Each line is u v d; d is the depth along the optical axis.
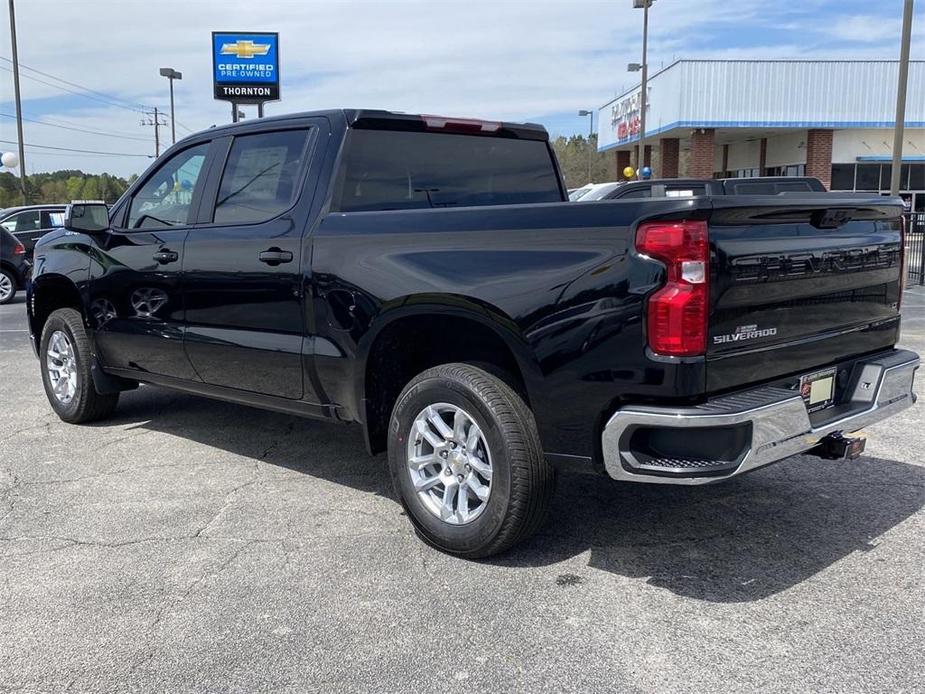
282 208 4.52
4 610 3.36
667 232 3.10
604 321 3.24
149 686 2.84
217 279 4.76
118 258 5.46
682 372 3.10
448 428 3.81
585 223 3.32
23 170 32.31
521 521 3.60
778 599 3.41
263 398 4.73
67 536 4.10
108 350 5.73
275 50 29.91
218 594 3.49
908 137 31.55
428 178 4.70
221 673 2.91
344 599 3.44
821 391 3.82
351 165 4.38
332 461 5.30
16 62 31.77
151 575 3.67
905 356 4.17
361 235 4.05
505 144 5.15
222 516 4.36
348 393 4.21
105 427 6.17
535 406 3.48
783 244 3.45
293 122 4.59
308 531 4.15
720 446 3.14
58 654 3.04
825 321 3.75
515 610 3.34
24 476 5.02
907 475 4.90
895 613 3.28
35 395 7.32
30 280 6.34
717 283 3.15
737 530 4.12
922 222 16.38
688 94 29.88
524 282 3.45
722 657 2.98
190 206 5.09
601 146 44.97
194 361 5.05
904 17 14.43
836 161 31.58
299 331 4.37
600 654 3.01
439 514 3.85
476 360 3.97
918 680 2.82
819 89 30.06
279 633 3.17
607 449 3.27
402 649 3.05
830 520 4.23
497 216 3.61
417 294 3.76
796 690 2.78
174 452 5.51
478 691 2.79
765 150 35.44
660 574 3.65
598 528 4.16
